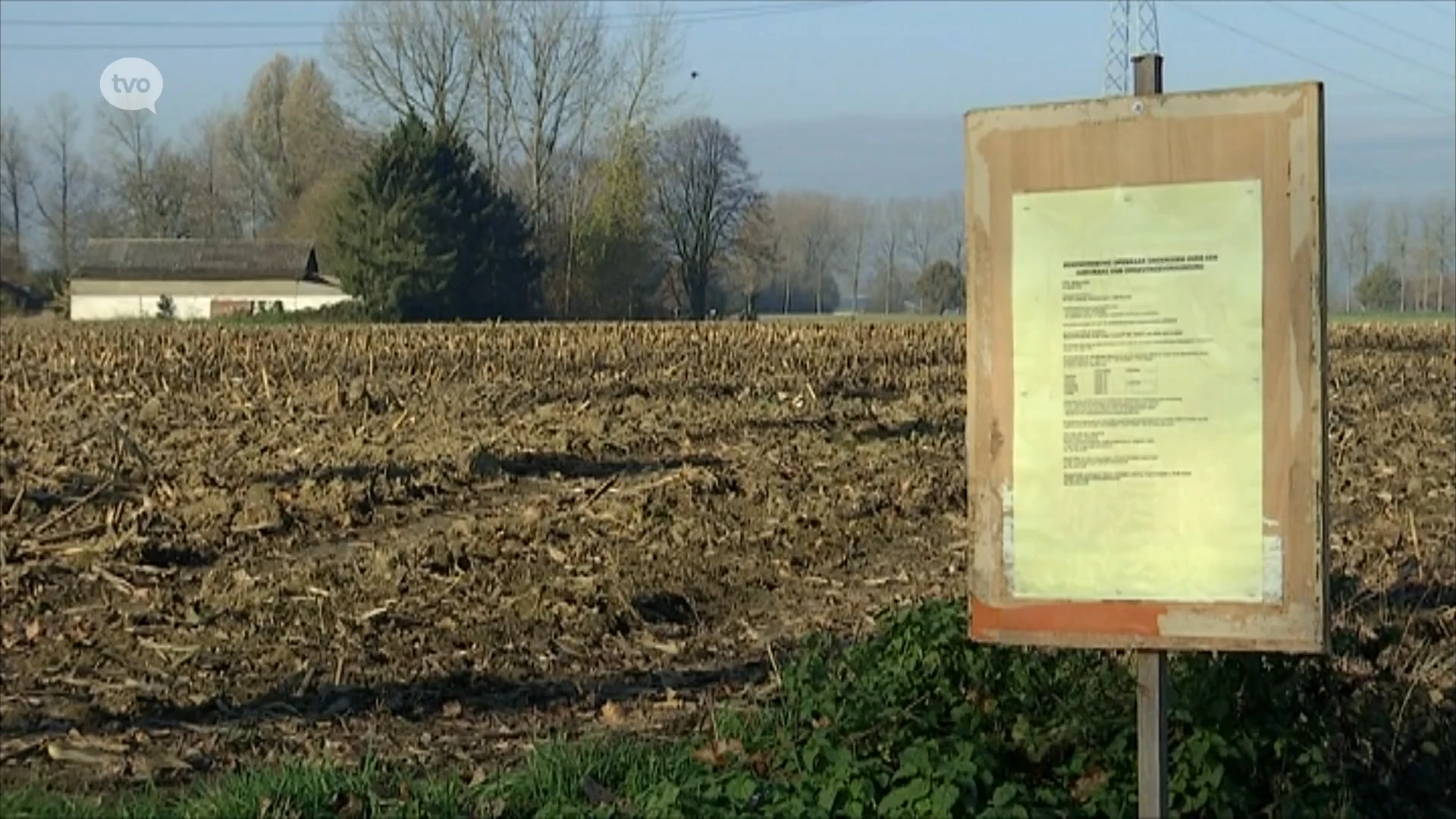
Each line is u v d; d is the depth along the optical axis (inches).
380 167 2765.7
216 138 3316.9
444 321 2736.2
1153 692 216.7
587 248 2997.0
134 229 3383.4
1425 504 698.2
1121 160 211.0
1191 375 209.6
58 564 513.3
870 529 627.8
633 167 3026.6
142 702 363.6
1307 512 206.1
